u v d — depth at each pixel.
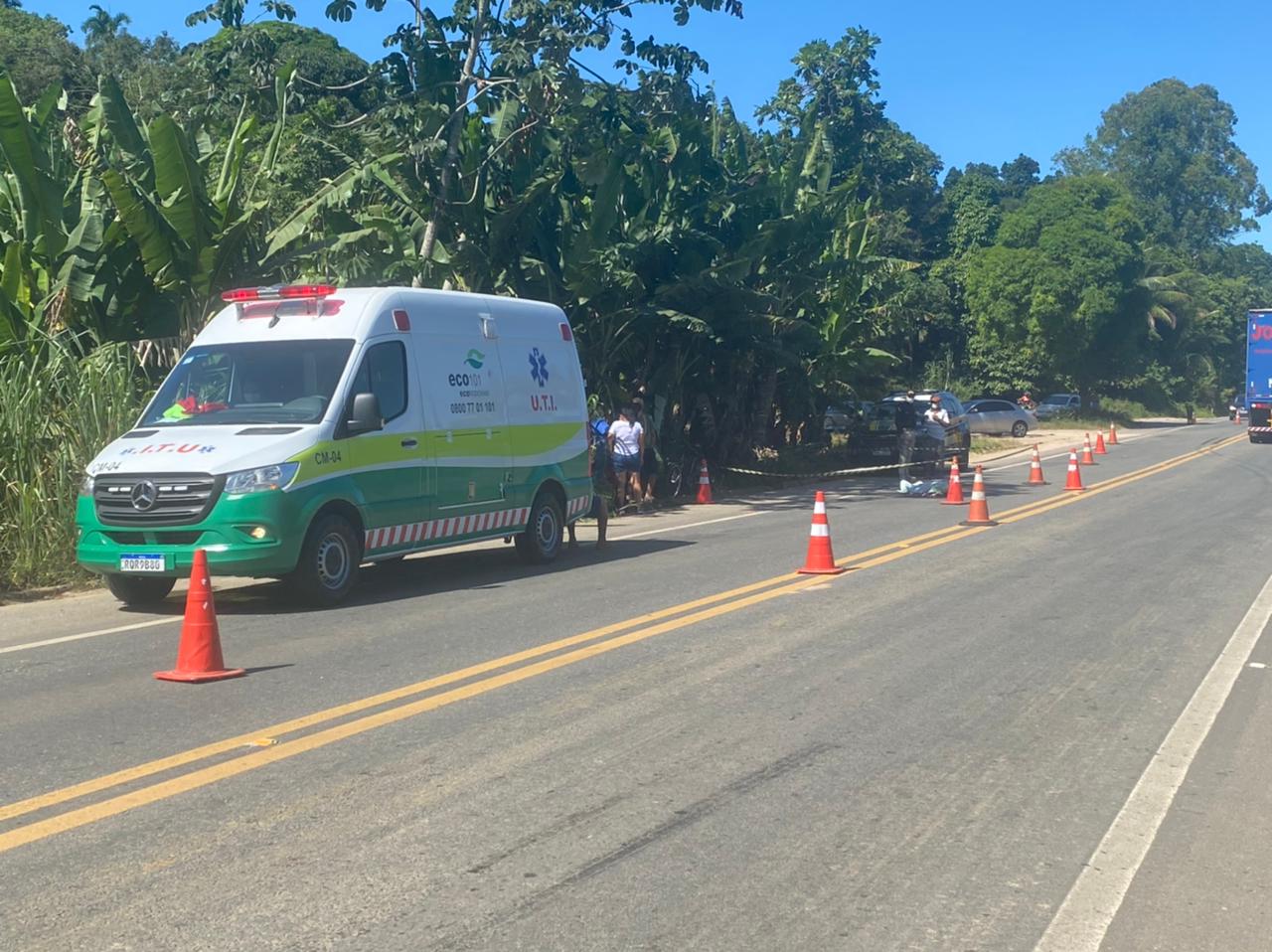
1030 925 4.56
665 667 8.61
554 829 5.45
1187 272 73.88
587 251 20.48
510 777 6.16
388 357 11.84
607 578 12.80
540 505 13.92
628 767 6.34
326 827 5.45
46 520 12.86
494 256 20.81
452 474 12.47
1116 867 5.12
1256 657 9.14
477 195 20.38
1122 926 4.57
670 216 22.80
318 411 11.19
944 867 5.10
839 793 6.00
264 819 5.55
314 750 6.61
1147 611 10.91
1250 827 5.60
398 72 20.00
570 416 14.55
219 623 10.35
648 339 24.27
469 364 12.89
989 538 16.09
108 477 10.70
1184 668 8.77
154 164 16.95
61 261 16.75
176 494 10.45
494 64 19.25
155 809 5.69
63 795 5.87
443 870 4.98
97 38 44.69
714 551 15.13
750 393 28.50
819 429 32.62
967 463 30.33
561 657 8.90
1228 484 24.97
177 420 11.51
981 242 65.00
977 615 10.65
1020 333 58.38
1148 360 68.81
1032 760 6.57
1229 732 7.15
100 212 16.88
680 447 24.58
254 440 10.75
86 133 19.14
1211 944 4.43
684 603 11.16
